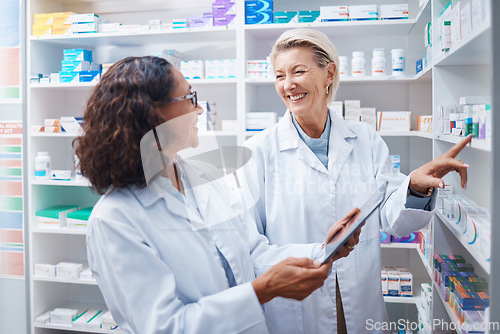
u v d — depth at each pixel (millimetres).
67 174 2941
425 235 2244
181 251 970
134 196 965
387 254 2887
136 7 3145
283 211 1563
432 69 1931
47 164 2979
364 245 1555
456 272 1694
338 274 1554
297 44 1474
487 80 1741
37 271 3012
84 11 3205
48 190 3154
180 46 3117
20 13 2908
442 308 1958
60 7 3195
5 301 3035
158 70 911
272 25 2598
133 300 896
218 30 2676
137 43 3129
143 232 939
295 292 965
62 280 2977
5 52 2945
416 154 2805
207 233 1060
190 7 3135
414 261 2826
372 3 2855
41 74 2994
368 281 1553
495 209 957
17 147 2971
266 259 1310
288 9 2936
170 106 932
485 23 1078
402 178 1562
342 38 2871
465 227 1395
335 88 1598
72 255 3336
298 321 1500
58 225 2994
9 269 3025
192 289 974
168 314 899
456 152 1279
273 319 1510
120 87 888
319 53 1477
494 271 991
